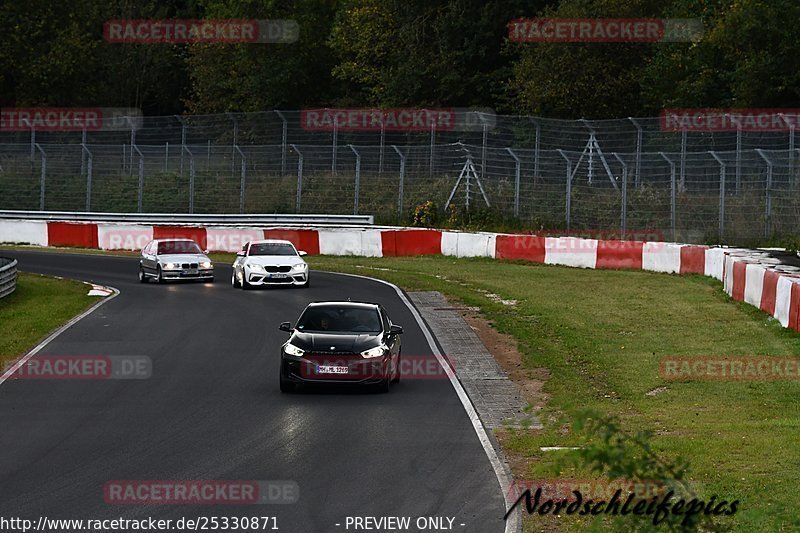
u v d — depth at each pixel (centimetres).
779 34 19350
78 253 17812
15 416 5659
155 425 5412
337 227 18450
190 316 9788
